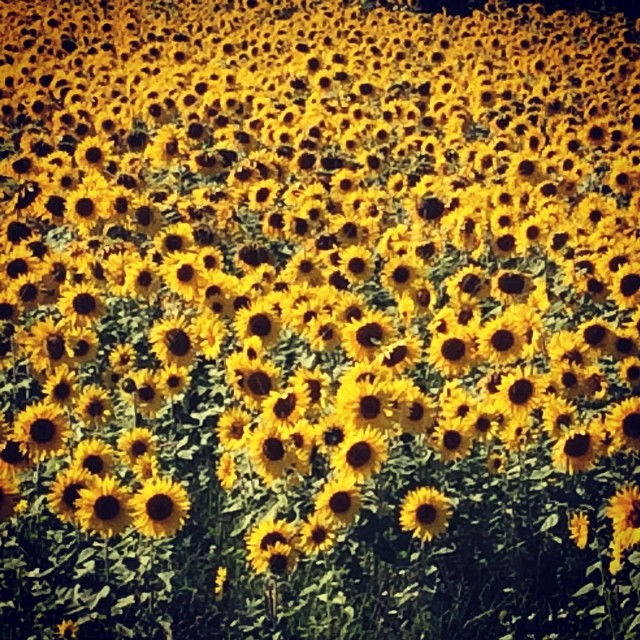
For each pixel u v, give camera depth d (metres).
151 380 5.32
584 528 4.74
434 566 4.76
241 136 8.40
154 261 6.27
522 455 5.07
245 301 5.81
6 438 4.91
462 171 7.78
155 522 4.60
